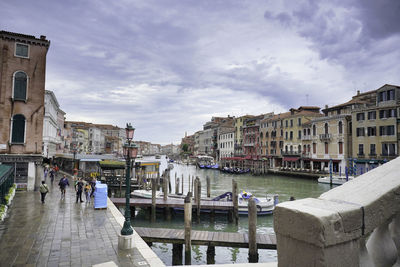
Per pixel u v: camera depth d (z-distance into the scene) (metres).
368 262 1.67
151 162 33.84
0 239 9.24
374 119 35.56
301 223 1.51
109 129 129.25
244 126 67.31
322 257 1.40
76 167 33.50
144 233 11.83
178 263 11.43
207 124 98.81
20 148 18.75
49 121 38.69
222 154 79.25
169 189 31.41
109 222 11.65
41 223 11.32
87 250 8.29
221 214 18.72
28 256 7.78
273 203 19.17
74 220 11.89
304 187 34.69
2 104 18.28
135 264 7.24
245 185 37.00
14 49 18.72
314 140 45.91
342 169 40.62
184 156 122.19
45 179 25.78
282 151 53.88
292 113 52.84
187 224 10.99
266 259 12.37
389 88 34.31
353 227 1.53
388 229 1.89
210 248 11.45
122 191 27.03
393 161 2.17
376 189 1.75
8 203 14.06
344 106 41.69
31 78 19.12
